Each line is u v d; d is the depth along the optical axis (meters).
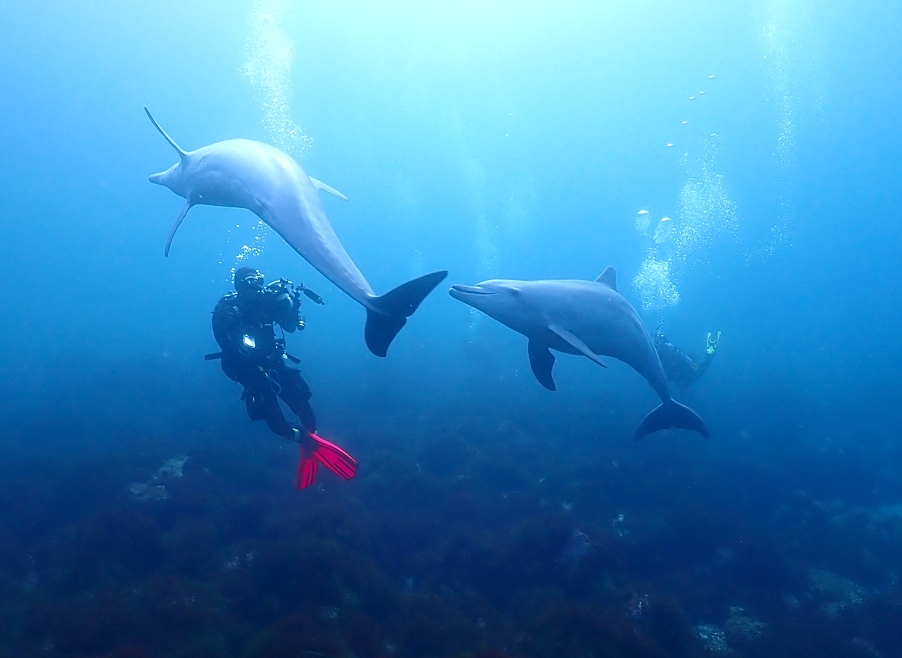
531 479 11.17
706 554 8.66
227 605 5.96
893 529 10.56
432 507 9.54
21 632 5.76
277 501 9.04
